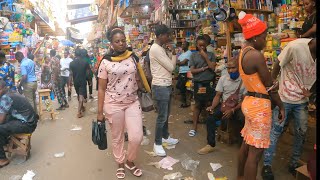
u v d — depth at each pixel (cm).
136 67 340
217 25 636
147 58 449
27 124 427
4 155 411
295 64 301
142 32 1038
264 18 601
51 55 839
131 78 332
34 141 525
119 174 354
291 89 311
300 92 308
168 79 402
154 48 390
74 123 656
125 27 1102
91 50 3253
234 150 429
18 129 416
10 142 429
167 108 411
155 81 401
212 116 417
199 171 362
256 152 266
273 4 614
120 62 326
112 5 1348
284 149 418
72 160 423
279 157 391
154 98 409
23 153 428
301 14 450
